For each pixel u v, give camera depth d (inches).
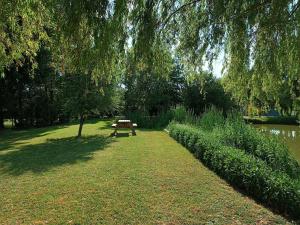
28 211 225.8
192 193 262.1
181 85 1152.8
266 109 265.4
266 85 235.0
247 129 398.6
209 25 195.8
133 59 182.7
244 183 266.4
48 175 331.3
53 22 168.1
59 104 907.4
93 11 156.6
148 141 613.9
